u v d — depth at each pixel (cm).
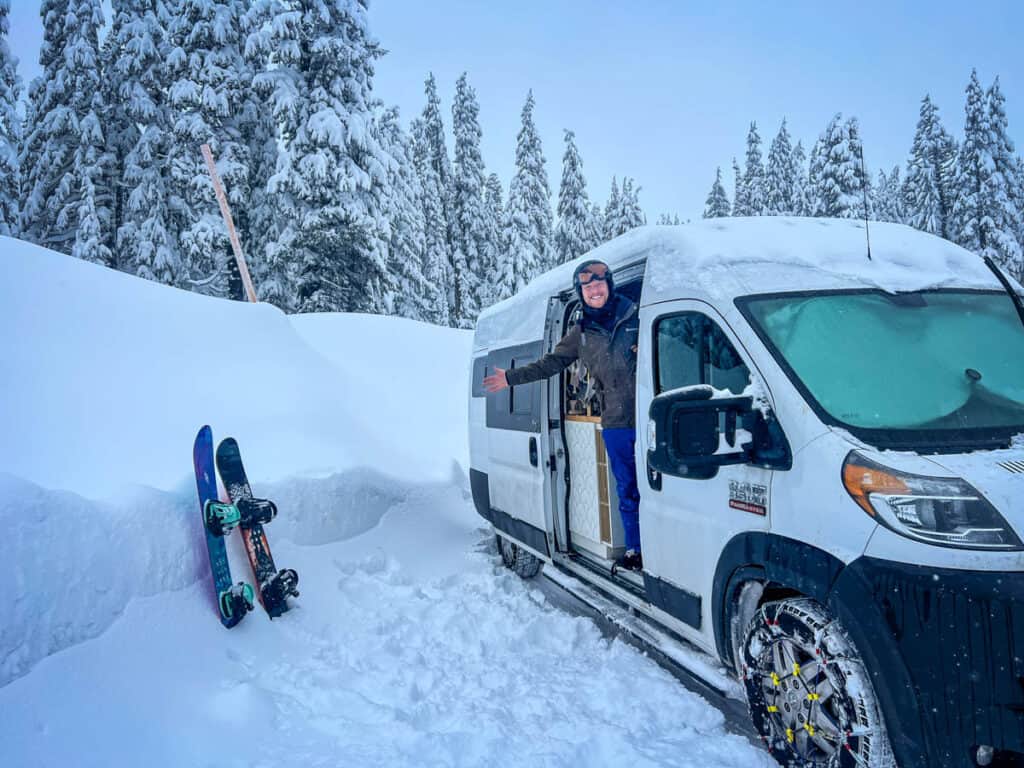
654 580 370
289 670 400
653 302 376
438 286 3625
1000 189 3194
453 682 392
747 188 4884
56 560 357
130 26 2498
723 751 300
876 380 281
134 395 590
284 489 558
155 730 321
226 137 2284
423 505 701
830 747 253
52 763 285
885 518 233
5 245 659
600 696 365
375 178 2183
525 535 555
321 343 1438
